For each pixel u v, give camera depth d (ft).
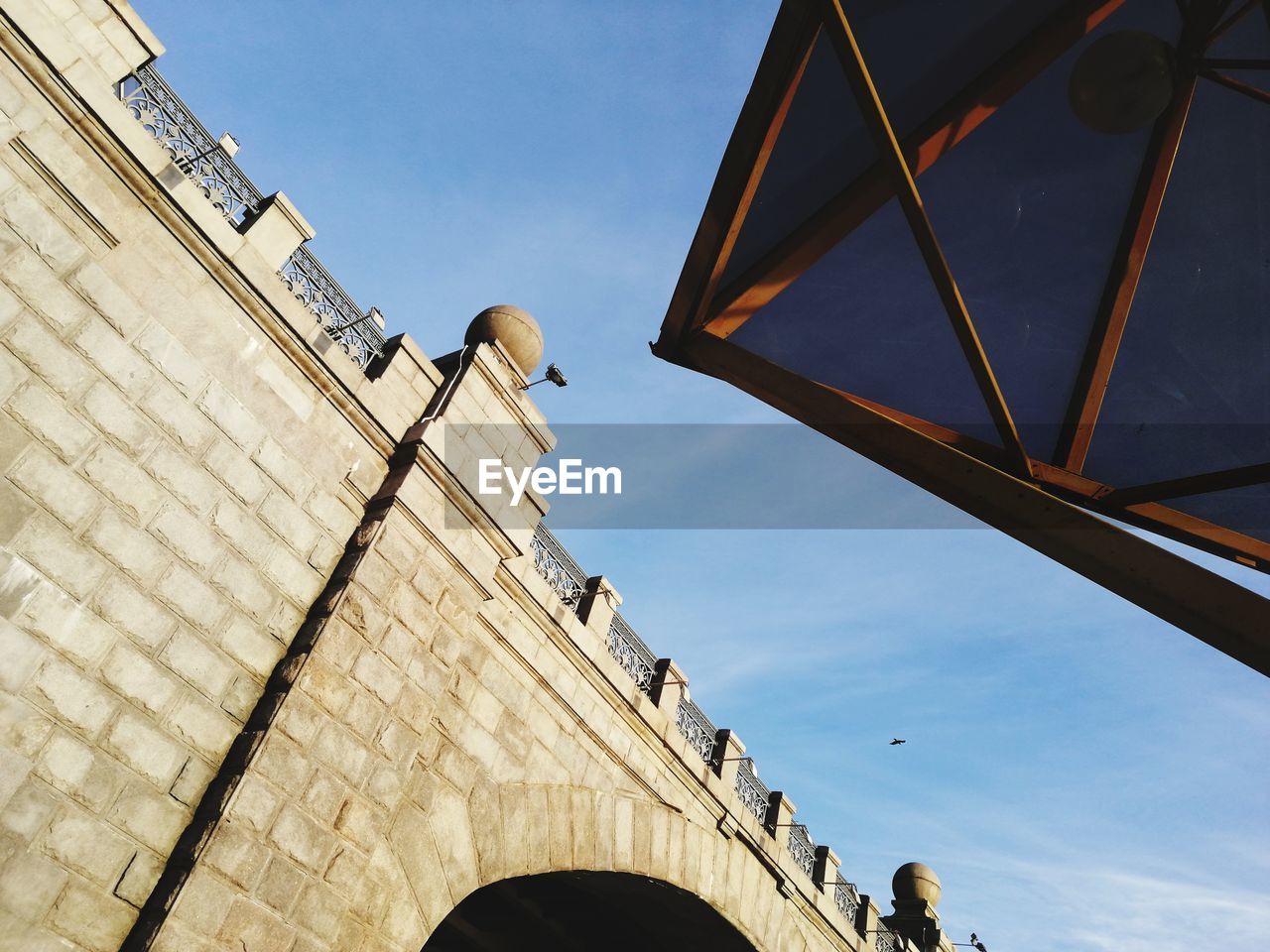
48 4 29.22
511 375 41.27
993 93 8.80
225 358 31.65
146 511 28.45
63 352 27.43
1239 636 6.57
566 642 43.21
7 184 27.14
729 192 9.23
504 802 38.34
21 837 23.91
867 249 9.23
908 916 78.79
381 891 31.48
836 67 8.73
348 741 31.04
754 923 53.11
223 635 29.60
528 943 59.00
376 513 34.86
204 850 26.48
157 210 30.63
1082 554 7.16
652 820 46.73
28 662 25.00
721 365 9.38
